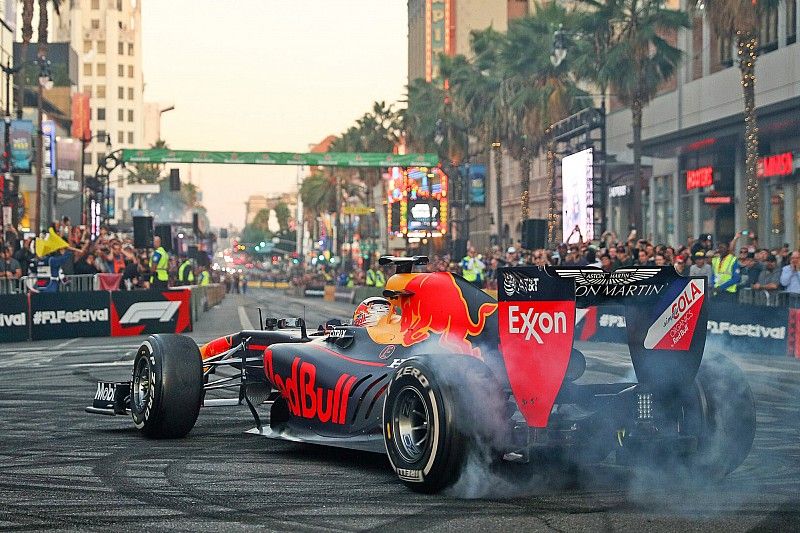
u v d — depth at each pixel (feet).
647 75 143.95
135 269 104.12
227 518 21.67
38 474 26.78
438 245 270.05
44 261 93.61
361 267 330.75
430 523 21.11
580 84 205.98
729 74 146.82
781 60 132.05
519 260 112.98
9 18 224.33
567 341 23.25
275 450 30.60
